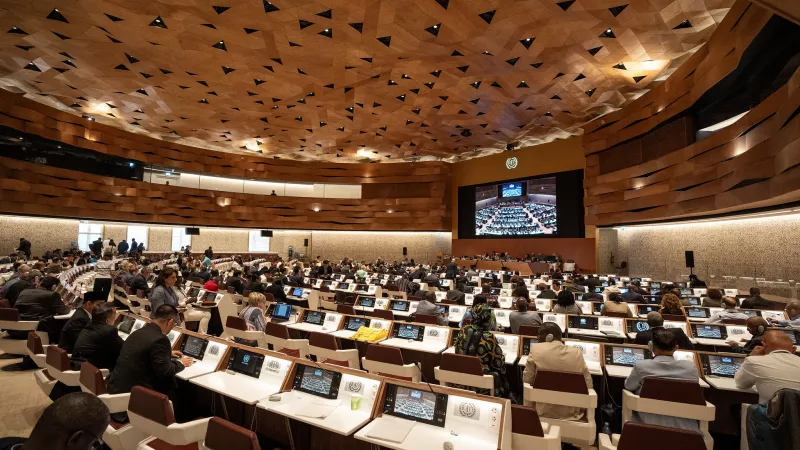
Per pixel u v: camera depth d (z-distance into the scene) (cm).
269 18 1110
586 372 366
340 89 1594
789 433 247
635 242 2056
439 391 288
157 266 1595
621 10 1047
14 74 1473
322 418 291
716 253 1581
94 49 1274
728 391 427
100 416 152
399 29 1155
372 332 598
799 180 782
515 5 1034
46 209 1761
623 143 1752
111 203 2041
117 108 1814
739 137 1075
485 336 423
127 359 359
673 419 325
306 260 2689
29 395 521
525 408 265
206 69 1416
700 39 1210
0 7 1047
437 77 1477
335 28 1158
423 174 2775
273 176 2694
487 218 2556
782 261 1303
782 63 1067
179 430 267
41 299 638
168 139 2341
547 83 1507
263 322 633
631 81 1493
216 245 2725
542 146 2300
